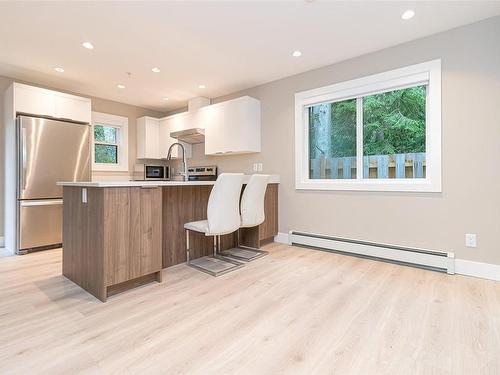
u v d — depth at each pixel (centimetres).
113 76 372
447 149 262
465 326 164
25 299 205
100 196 204
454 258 256
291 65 341
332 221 340
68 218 247
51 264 294
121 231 211
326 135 359
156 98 472
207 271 263
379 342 149
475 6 225
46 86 407
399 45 289
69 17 236
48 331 161
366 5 224
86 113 404
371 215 310
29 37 269
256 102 405
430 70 270
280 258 311
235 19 243
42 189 352
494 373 125
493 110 241
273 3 221
